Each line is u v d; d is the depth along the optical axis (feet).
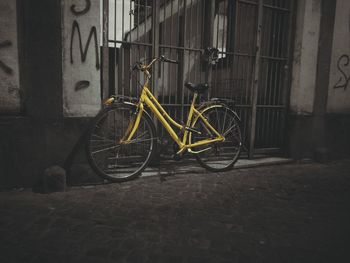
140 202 10.03
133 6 17.22
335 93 17.52
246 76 17.24
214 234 7.85
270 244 7.39
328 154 16.87
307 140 17.07
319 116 17.17
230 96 17.49
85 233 7.68
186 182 12.47
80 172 11.81
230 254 6.86
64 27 10.98
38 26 10.66
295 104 16.52
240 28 16.53
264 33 17.47
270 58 16.19
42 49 10.80
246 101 16.12
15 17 10.52
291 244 7.41
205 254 6.82
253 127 16.28
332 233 8.06
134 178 12.65
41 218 8.50
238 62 16.31
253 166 15.38
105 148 12.08
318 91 16.89
